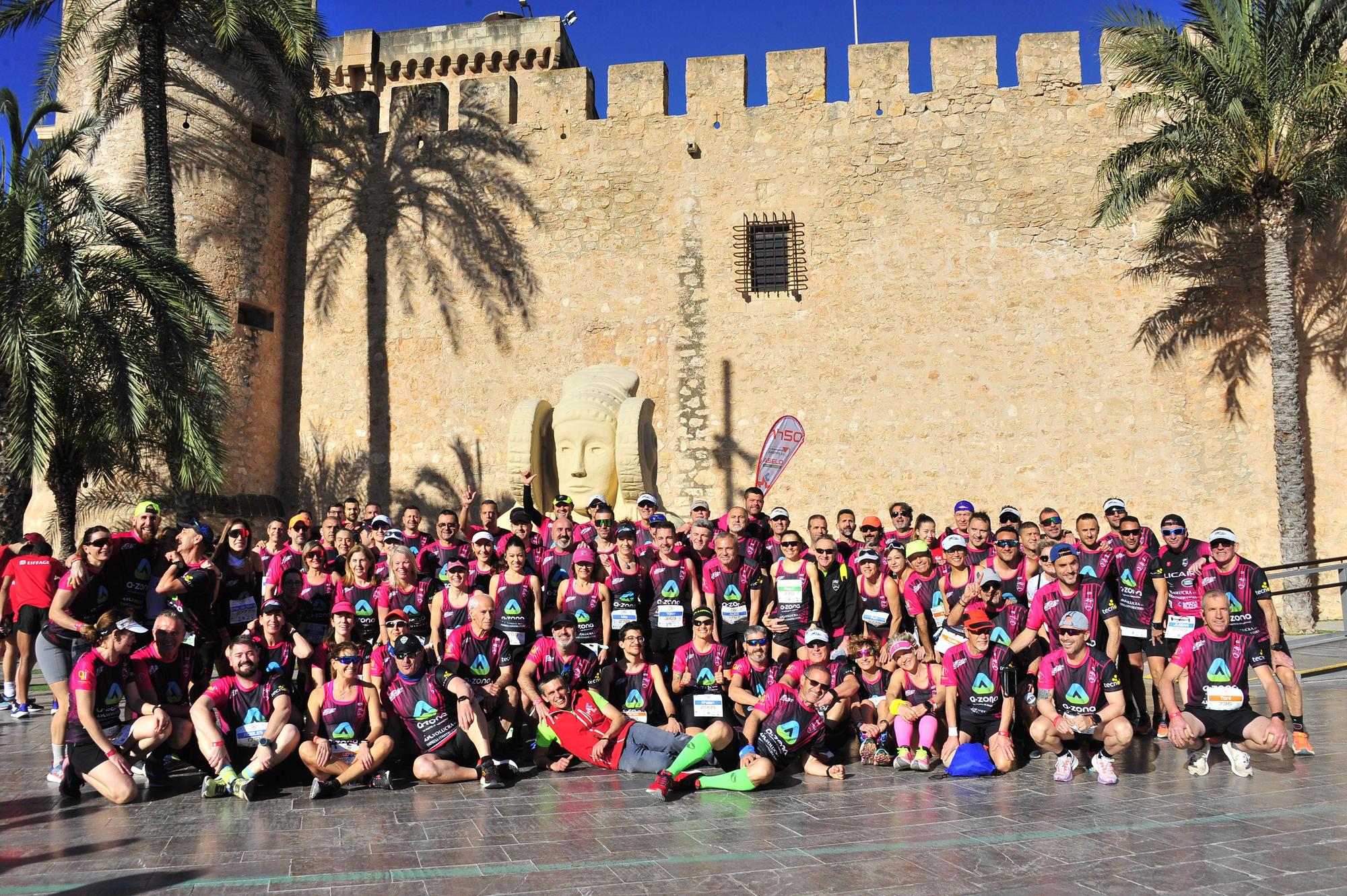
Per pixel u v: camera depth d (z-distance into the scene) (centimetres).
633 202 2136
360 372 2208
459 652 868
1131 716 948
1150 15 1747
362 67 2978
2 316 1331
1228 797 699
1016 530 965
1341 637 1437
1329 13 1634
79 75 2089
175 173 2036
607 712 823
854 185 2047
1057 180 1977
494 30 2972
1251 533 1841
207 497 1972
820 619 968
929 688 838
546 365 2131
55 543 1838
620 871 544
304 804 711
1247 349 1864
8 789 761
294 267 2267
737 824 645
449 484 2136
